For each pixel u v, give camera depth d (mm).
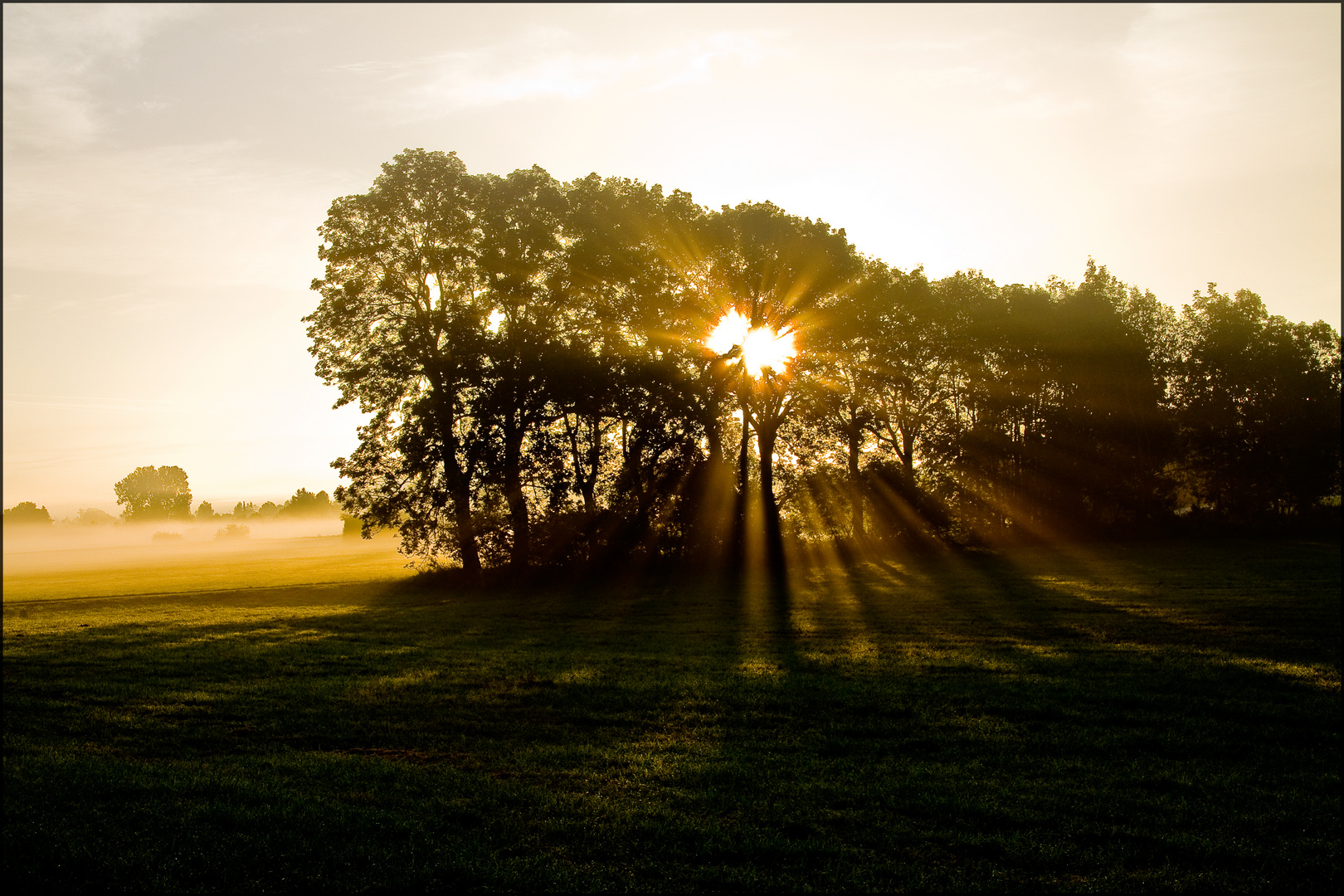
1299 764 10688
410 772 10203
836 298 47375
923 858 7934
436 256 40688
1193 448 68062
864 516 53531
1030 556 48188
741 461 49125
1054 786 9773
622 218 43438
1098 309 63656
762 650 19562
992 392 62406
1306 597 26453
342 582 43938
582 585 39188
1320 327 69250
